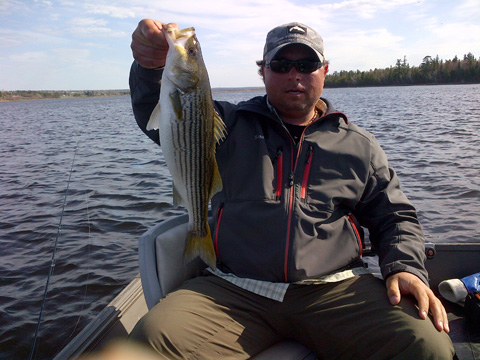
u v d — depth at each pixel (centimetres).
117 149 733
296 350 113
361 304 107
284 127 125
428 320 100
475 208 331
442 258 157
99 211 350
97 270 246
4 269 249
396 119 1130
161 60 111
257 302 113
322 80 132
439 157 541
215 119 117
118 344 123
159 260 121
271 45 128
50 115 2214
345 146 126
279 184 121
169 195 395
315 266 115
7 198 404
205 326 105
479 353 123
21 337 191
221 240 121
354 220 129
